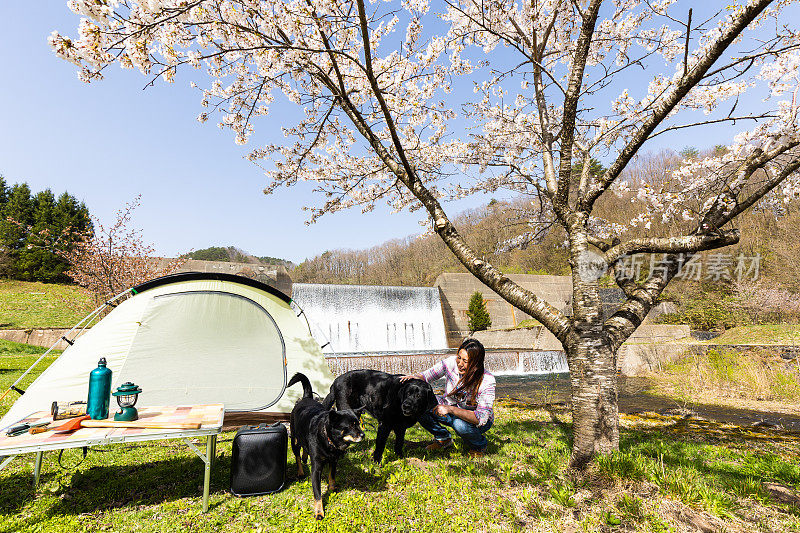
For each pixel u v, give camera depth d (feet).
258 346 15.92
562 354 56.90
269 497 9.69
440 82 20.44
